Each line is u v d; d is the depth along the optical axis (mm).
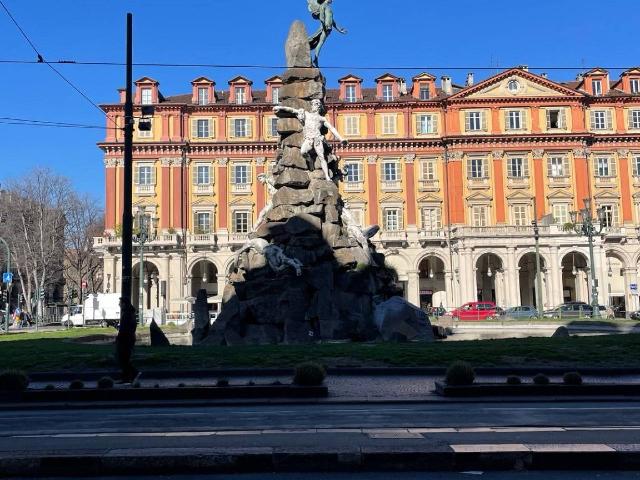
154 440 9109
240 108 74562
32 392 14242
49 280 77250
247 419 11352
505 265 66875
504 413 11742
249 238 28625
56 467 7773
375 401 13711
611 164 74438
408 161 74438
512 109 74188
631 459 7809
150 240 65000
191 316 50625
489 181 73125
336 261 26781
